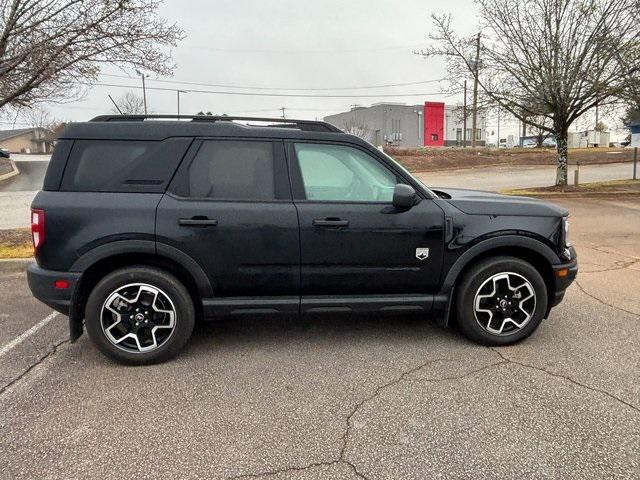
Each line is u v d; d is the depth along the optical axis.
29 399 3.13
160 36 7.71
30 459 2.50
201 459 2.51
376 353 3.84
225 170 3.65
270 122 3.90
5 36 6.96
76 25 7.25
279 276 3.67
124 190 3.54
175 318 3.63
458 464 2.46
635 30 12.70
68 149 3.56
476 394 3.16
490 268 3.85
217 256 3.58
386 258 3.74
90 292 3.66
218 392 3.22
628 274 6.18
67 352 3.89
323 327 4.43
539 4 13.68
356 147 3.81
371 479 2.35
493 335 3.92
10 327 4.43
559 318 4.59
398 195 3.56
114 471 2.41
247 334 4.27
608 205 12.49
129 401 3.11
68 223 3.45
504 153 35.47
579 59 13.59
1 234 8.23
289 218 3.62
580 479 2.33
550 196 14.10
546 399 3.09
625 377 3.38
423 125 57.72
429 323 4.52
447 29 15.24
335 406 3.03
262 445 2.63
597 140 56.72
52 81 7.55
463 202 3.91
